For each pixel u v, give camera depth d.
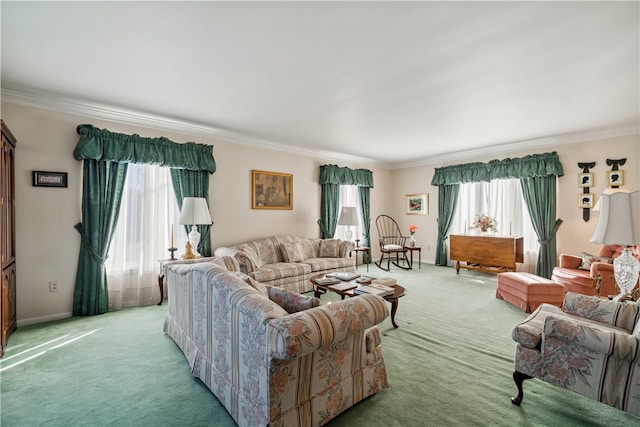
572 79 2.63
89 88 2.81
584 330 1.50
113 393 1.86
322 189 5.69
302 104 3.24
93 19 1.81
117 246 3.46
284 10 1.73
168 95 2.98
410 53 2.22
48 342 2.57
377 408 1.71
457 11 1.74
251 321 1.45
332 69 2.46
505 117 3.67
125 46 2.12
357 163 6.37
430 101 3.15
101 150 3.25
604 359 1.47
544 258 4.72
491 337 2.69
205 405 1.76
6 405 1.74
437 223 6.29
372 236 6.74
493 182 5.46
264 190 4.83
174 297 2.56
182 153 3.84
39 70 2.46
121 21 1.83
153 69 2.46
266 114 3.56
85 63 2.36
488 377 2.04
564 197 4.62
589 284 3.46
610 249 3.85
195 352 2.06
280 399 1.37
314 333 1.30
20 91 2.85
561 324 1.57
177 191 3.85
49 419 1.63
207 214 3.49
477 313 3.31
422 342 2.59
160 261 3.57
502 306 3.55
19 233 2.92
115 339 2.64
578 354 1.54
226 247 4.15
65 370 2.13
